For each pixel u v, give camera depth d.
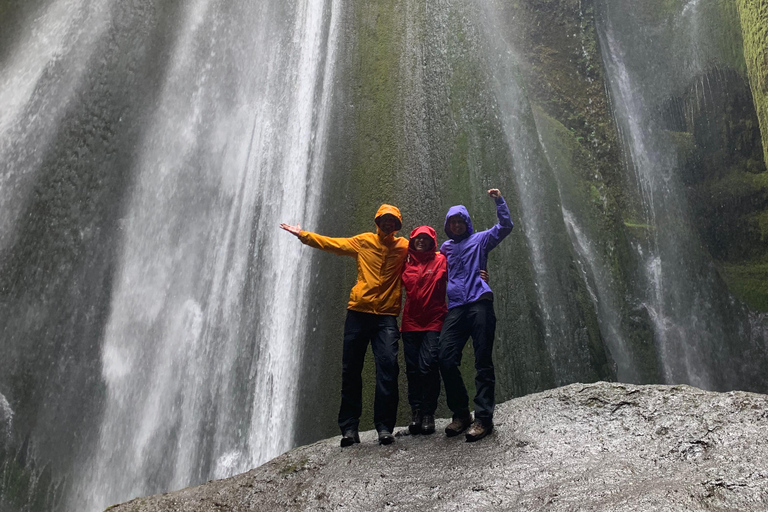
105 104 14.38
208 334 11.66
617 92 18.61
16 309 13.10
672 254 16.44
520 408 4.73
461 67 11.62
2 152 14.48
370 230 10.18
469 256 4.88
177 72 14.48
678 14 20.09
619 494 3.23
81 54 14.85
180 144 13.80
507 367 9.34
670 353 14.80
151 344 12.18
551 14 17.84
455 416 4.71
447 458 4.22
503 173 10.75
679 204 17.80
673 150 18.61
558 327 10.73
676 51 19.80
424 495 3.79
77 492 11.34
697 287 16.30
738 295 17.17
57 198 13.80
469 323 4.72
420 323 5.06
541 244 11.34
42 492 11.48
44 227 13.66
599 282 13.92
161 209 13.35
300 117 12.47
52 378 12.44
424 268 5.08
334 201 10.72
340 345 9.55
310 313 10.13
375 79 11.65
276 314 10.88
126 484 11.05
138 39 14.77
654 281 15.50
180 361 11.71
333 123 11.45
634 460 3.68
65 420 12.05
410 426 4.90
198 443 10.71
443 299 5.09
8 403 12.32
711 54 19.36
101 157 14.01
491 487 3.68
